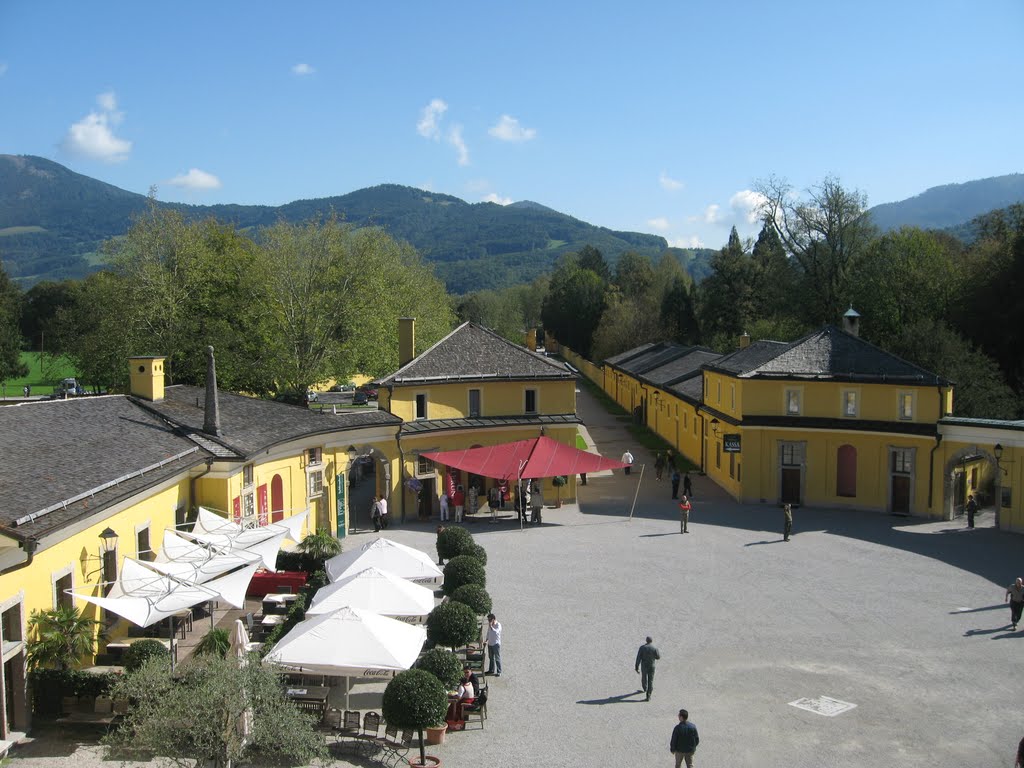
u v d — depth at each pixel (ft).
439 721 59.93
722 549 116.88
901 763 58.95
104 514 74.79
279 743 50.83
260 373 171.01
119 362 169.68
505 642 82.17
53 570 66.59
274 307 170.81
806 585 100.22
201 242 185.16
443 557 102.94
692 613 90.38
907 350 176.96
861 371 140.87
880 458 138.62
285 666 62.59
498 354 149.18
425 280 271.08
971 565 108.27
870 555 113.39
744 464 147.02
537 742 62.44
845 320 162.91
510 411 146.51
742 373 146.30
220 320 178.50
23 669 61.62
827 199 248.11
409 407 137.39
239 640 66.28
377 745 61.72
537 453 135.03
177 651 76.48
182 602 66.90
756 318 311.68
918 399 134.72
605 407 288.92
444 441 140.36
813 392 143.13
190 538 84.99
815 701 68.95
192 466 93.45
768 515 138.10
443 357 144.46
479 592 82.64
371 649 62.95
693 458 186.91
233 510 99.96
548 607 92.43
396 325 208.33
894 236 237.86
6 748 57.72
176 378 172.35
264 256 177.68
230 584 72.38
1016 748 61.00
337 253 179.32
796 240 254.27
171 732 48.80
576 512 142.41
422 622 81.87
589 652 79.61
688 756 55.98
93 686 63.00
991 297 199.00
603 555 114.11
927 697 69.62
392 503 135.23
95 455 81.66
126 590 68.23
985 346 199.11
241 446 102.06
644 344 325.62
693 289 355.36
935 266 222.07
